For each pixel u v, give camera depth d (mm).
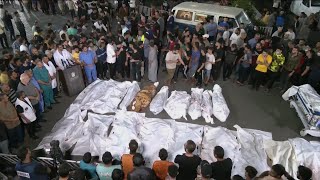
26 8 18469
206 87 10859
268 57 10070
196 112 9133
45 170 5457
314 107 8430
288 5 19578
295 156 7305
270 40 11125
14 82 8211
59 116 9250
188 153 5676
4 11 13828
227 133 8023
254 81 10742
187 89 10680
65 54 9875
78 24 13406
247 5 15867
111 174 5316
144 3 19000
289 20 17000
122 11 16266
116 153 7469
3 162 6824
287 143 7727
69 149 7805
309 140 8477
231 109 9766
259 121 9250
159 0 19047
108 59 10672
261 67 10164
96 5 16234
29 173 5250
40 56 9375
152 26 12695
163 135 8008
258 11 18328
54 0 18906
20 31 13758
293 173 7000
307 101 8812
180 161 5637
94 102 9477
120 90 10125
